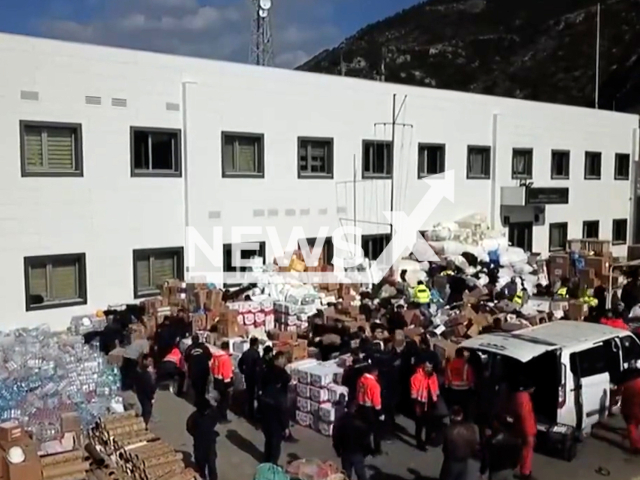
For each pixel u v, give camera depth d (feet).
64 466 26.99
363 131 80.89
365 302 60.85
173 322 49.78
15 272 56.49
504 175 97.96
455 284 67.92
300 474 28.73
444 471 28.12
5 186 55.47
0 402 31.55
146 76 63.16
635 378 35.40
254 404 40.60
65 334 51.65
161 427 39.34
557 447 34.76
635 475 32.94
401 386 39.01
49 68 57.26
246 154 71.10
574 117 109.40
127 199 62.69
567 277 78.02
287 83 73.36
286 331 52.60
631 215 124.06
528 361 35.60
